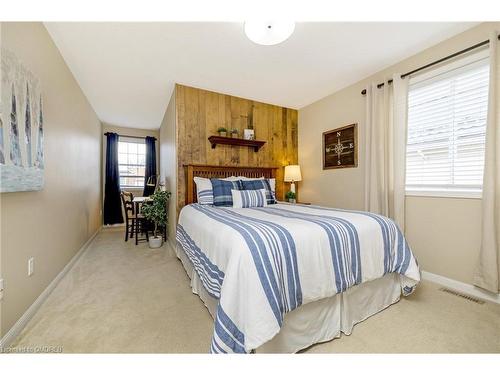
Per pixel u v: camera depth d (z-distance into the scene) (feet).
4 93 4.24
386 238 5.43
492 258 5.94
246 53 7.70
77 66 8.43
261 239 3.88
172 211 10.93
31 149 5.26
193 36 6.73
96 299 6.11
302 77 9.53
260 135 12.17
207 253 5.08
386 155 8.59
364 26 6.42
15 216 4.80
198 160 10.45
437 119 7.47
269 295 3.49
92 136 12.98
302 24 6.29
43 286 6.06
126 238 12.41
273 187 10.57
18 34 4.92
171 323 5.05
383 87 8.68
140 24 6.18
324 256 4.37
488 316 5.34
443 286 7.01
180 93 10.03
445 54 7.14
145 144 18.13
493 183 5.93
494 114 5.92
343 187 10.70
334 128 11.11
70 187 8.68
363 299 5.22
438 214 7.32
